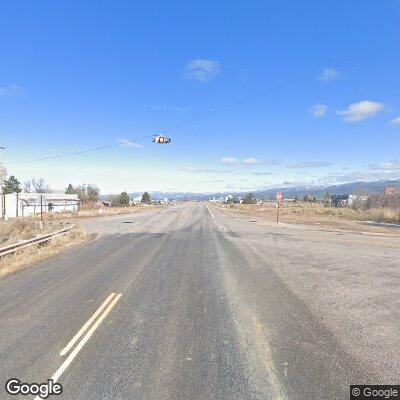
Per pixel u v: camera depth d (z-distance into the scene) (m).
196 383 4.93
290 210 67.62
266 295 9.45
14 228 26.59
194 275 11.88
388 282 11.05
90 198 110.19
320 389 4.81
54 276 11.79
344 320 7.55
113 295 9.36
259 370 5.31
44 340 6.37
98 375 5.13
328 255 16.23
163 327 7.04
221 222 38.19
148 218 45.62
